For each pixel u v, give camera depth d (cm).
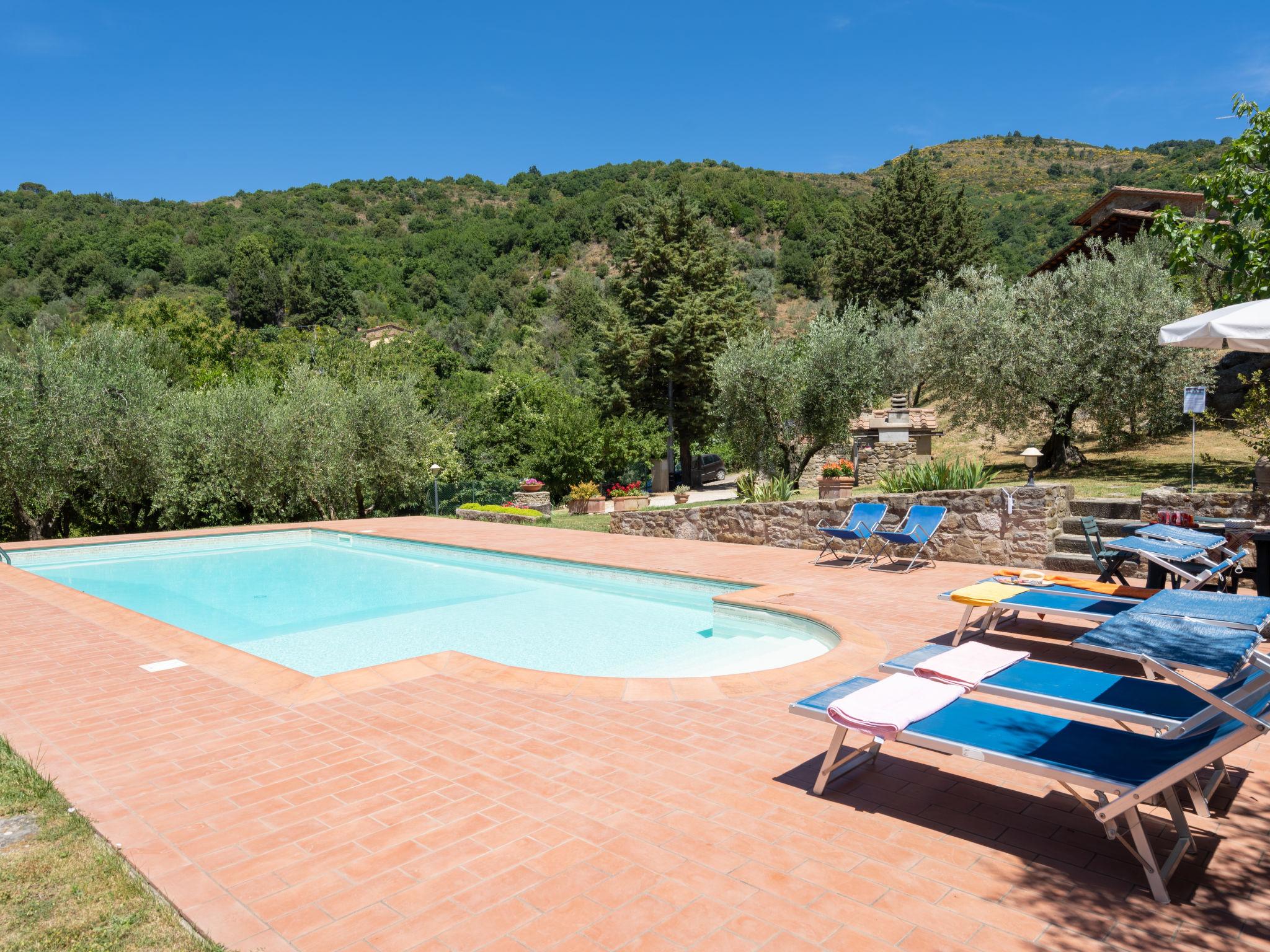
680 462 3609
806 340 1964
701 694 538
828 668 584
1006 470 1770
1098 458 1662
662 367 3406
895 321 3525
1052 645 637
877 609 787
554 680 572
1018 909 272
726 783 388
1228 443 1567
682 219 3600
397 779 402
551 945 255
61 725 501
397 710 520
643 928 264
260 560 1542
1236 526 748
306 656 795
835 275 5016
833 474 1504
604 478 3416
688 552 1267
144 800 381
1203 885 285
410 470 2419
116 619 841
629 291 3597
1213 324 598
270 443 2244
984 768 404
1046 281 1622
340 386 2495
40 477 1906
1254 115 838
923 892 285
